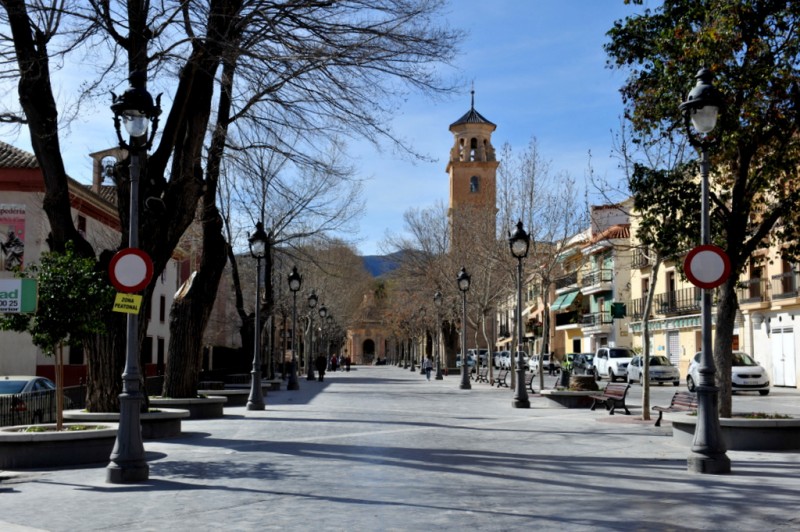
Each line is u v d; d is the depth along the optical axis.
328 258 56.38
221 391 24.97
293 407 24.03
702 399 10.63
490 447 13.43
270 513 7.85
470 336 86.56
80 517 7.71
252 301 49.41
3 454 11.16
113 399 14.81
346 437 15.04
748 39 13.30
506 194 34.44
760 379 31.83
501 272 39.28
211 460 11.77
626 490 9.19
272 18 14.49
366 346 147.50
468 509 8.05
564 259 36.16
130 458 9.82
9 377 19.20
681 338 47.91
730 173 14.93
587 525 7.30
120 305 9.99
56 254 11.94
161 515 7.77
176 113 15.39
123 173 15.24
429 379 50.47
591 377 24.44
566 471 10.69
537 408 23.47
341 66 14.47
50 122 14.24
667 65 13.99
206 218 20.11
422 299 57.28
